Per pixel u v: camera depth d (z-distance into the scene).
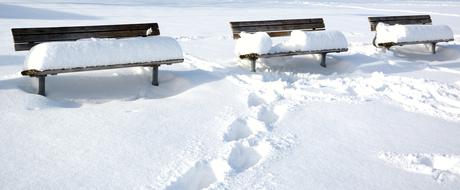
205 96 4.94
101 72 5.73
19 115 4.06
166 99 4.85
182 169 3.14
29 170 3.06
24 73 4.61
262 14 16.06
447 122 4.27
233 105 4.66
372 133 3.93
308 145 3.63
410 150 3.54
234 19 13.90
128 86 5.45
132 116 4.21
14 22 11.20
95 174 3.04
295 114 4.41
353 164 3.27
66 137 3.65
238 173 3.12
